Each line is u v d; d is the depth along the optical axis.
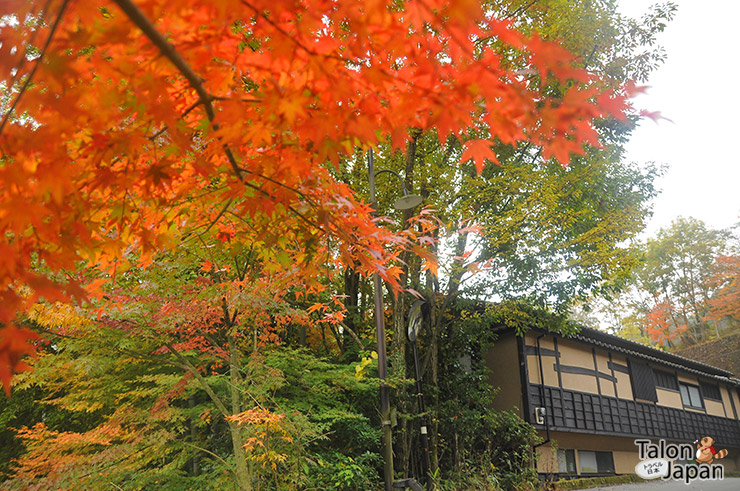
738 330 29.14
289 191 2.04
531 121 1.38
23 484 4.71
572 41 7.71
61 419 9.92
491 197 8.82
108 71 1.31
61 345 5.99
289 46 1.31
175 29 1.28
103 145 1.56
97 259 2.21
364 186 10.15
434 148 9.85
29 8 1.08
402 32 1.27
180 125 1.70
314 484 6.66
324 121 1.54
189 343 5.93
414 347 7.92
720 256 27.80
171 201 2.09
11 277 1.49
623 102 1.31
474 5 1.08
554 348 13.25
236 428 5.70
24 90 1.23
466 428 9.59
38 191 1.41
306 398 7.54
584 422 13.09
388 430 5.98
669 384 17.42
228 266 5.20
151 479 5.84
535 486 9.49
